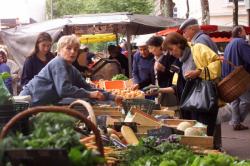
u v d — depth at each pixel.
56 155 2.58
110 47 17.67
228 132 14.62
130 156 5.52
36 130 3.04
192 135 6.92
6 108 4.79
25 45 17.64
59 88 7.14
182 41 9.16
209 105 8.93
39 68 9.58
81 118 3.52
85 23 17.11
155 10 53.38
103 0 52.78
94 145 4.30
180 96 9.87
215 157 5.07
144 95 10.55
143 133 7.07
